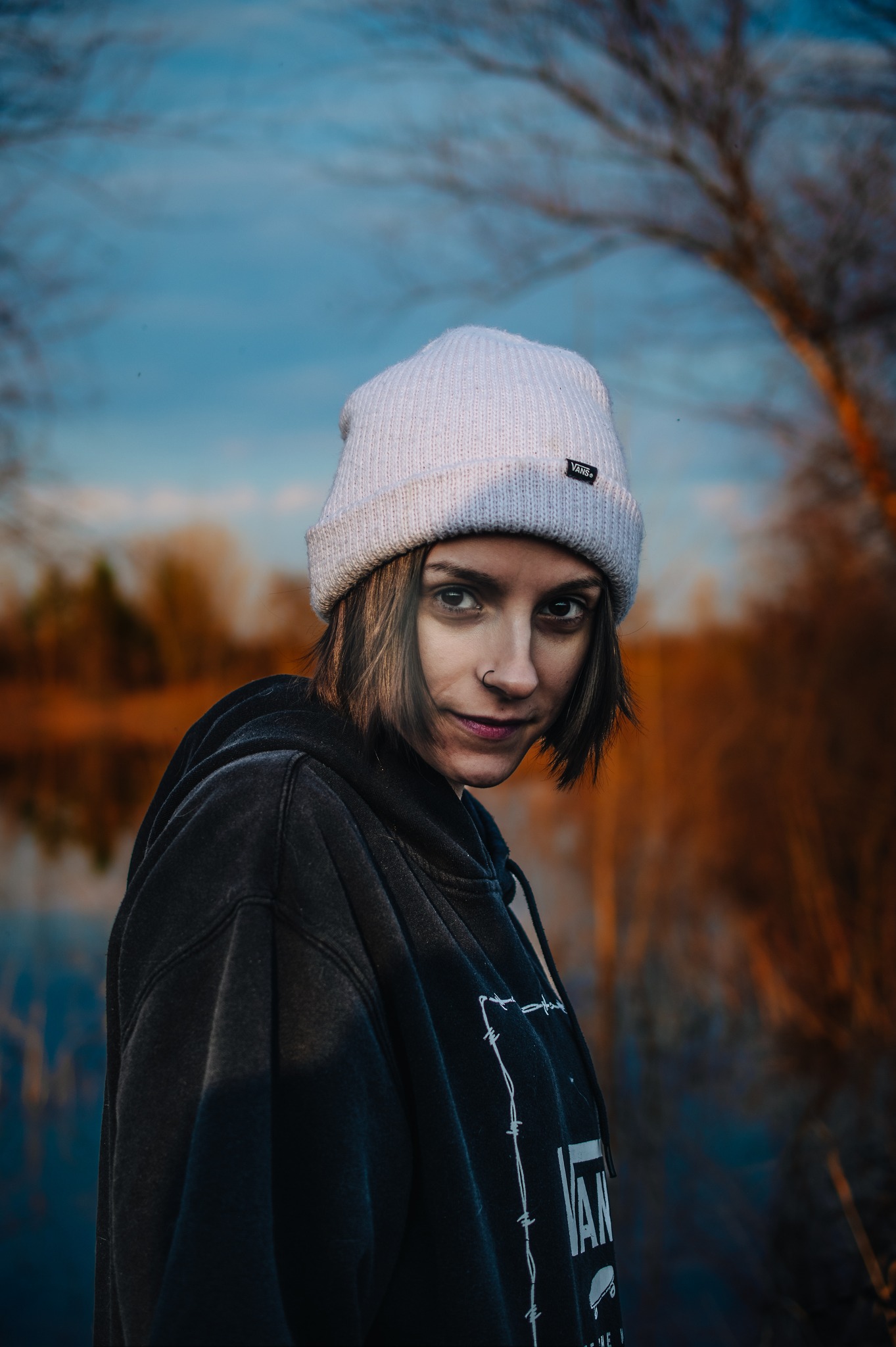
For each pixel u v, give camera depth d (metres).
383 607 0.88
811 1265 2.93
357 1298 0.72
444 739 0.90
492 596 0.88
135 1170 0.73
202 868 0.77
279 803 0.79
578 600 0.92
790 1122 3.88
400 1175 0.77
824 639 6.95
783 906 5.70
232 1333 0.64
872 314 4.46
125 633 22.77
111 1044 0.89
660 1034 4.71
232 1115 0.69
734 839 6.70
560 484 0.87
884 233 4.42
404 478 0.87
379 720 0.88
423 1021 0.79
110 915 6.70
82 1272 3.08
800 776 6.22
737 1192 3.31
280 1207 0.71
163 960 0.76
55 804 12.09
